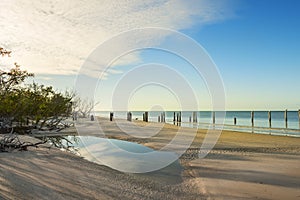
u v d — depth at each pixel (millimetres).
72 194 5266
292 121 55969
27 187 5129
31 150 9758
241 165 9750
